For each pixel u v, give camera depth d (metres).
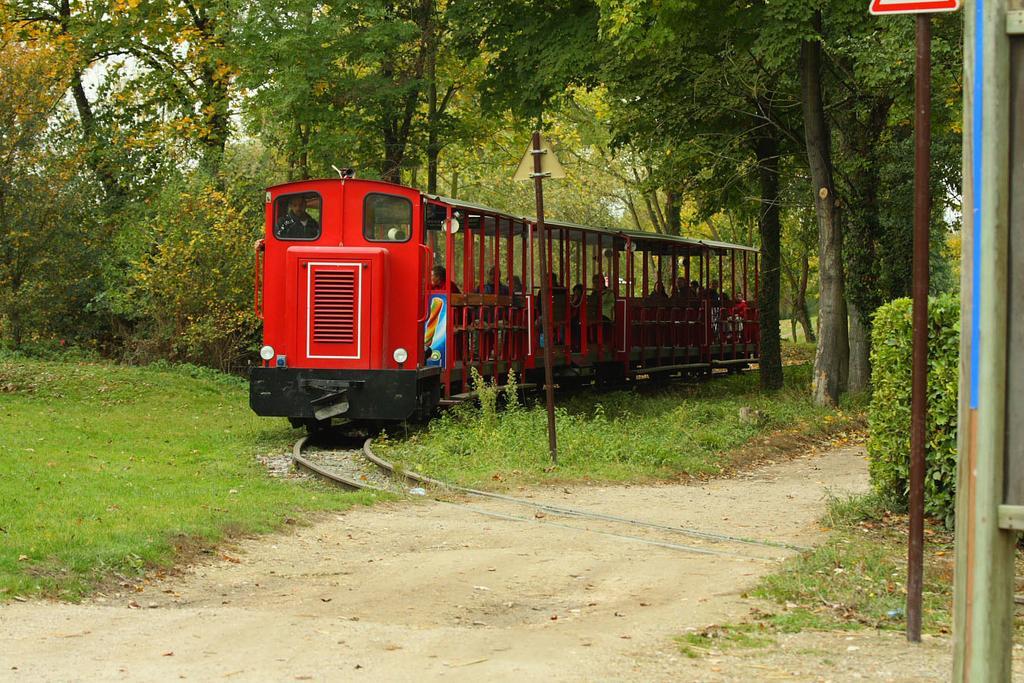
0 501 11.00
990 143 4.23
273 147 33.69
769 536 10.94
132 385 24.02
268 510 11.51
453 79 33.34
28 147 26.75
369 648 6.79
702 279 34.72
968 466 4.39
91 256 28.48
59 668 6.16
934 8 6.83
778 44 21.20
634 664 6.48
